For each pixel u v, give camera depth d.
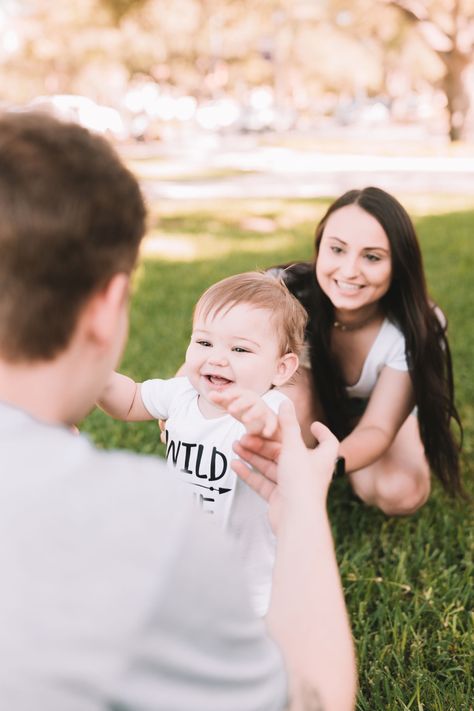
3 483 0.74
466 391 4.01
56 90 37.50
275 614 1.00
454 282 6.43
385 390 2.56
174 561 0.73
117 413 1.93
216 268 7.25
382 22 28.22
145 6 24.92
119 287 0.83
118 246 0.82
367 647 2.13
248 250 8.23
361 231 2.39
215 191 14.38
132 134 33.81
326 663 0.96
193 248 8.41
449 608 2.28
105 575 0.71
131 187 0.84
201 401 1.82
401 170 17.72
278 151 26.08
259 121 43.31
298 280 2.59
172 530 0.75
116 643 0.70
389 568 2.50
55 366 0.82
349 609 2.29
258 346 1.78
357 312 2.54
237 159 22.56
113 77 35.94
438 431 2.69
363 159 21.45
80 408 0.88
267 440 1.19
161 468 0.82
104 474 0.77
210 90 42.12
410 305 2.52
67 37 31.62
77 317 0.81
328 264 2.45
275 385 1.86
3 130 0.79
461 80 24.11
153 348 4.70
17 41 36.50
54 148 0.79
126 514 0.74
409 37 30.25
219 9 29.22
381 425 2.49
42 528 0.72
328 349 2.58
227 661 0.77
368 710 1.90
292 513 1.08
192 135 38.66
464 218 10.34
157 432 3.49
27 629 0.69
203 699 0.74
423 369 2.56
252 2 28.03
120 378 1.93
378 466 2.76
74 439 0.81
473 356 4.50
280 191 14.22
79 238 0.78
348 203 2.46
